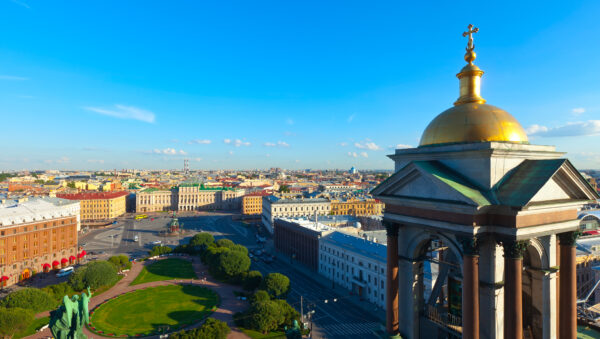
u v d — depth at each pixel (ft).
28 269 408.05
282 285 311.47
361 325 275.39
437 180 84.07
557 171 82.07
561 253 90.63
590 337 111.75
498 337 83.56
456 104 100.01
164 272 418.51
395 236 103.04
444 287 115.85
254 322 258.98
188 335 224.53
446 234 91.15
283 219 545.85
